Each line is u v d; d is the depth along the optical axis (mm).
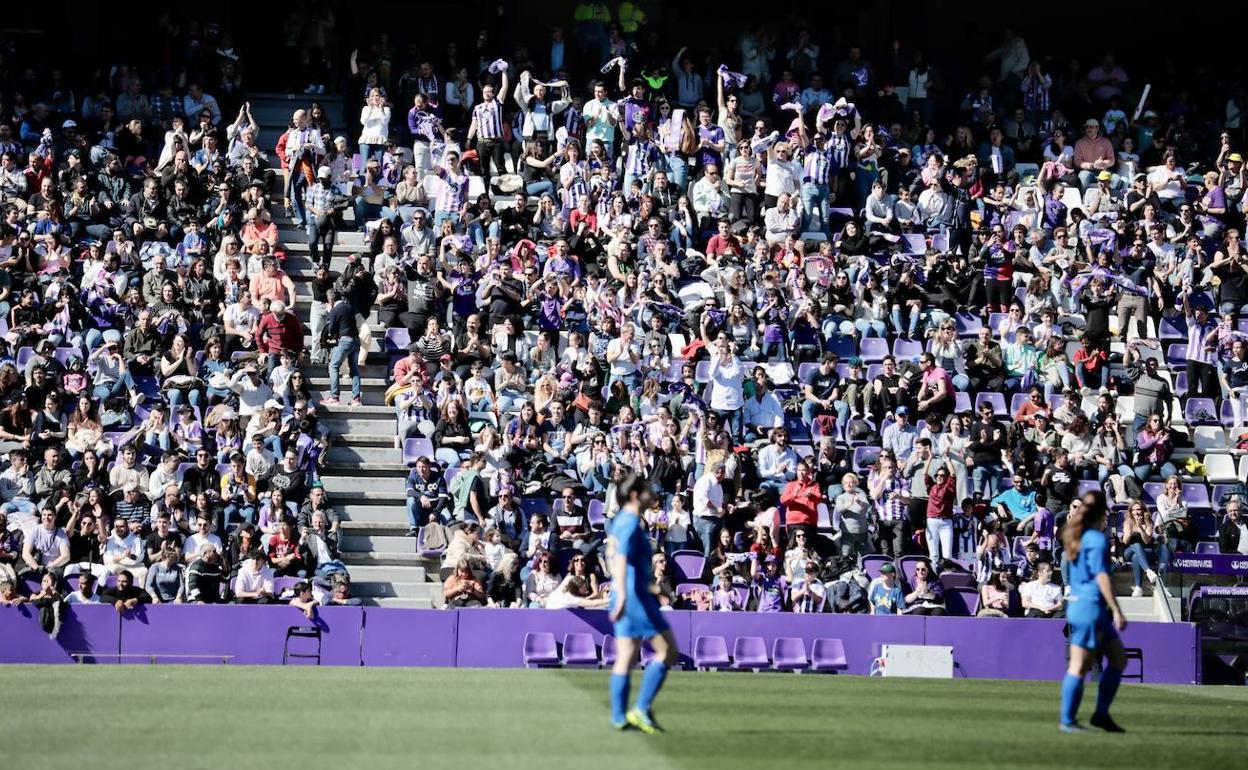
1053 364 52375
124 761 19969
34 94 59656
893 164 60688
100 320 49250
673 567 43500
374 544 44625
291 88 64562
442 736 22203
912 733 23938
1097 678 41219
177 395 46875
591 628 39469
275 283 50531
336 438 47531
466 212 54594
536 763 20016
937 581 42562
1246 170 61906
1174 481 47469
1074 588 24453
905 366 50844
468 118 61219
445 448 46656
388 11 68625
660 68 63969
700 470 45500
